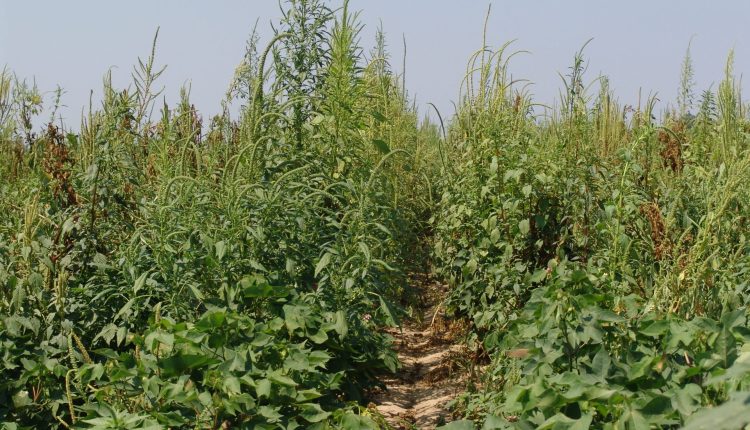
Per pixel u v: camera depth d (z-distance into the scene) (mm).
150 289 5473
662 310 4867
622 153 6469
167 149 7699
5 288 5320
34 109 10891
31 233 5555
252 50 10047
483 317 6977
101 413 4418
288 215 5902
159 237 5539
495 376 5766
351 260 5793
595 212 7059
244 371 4461
